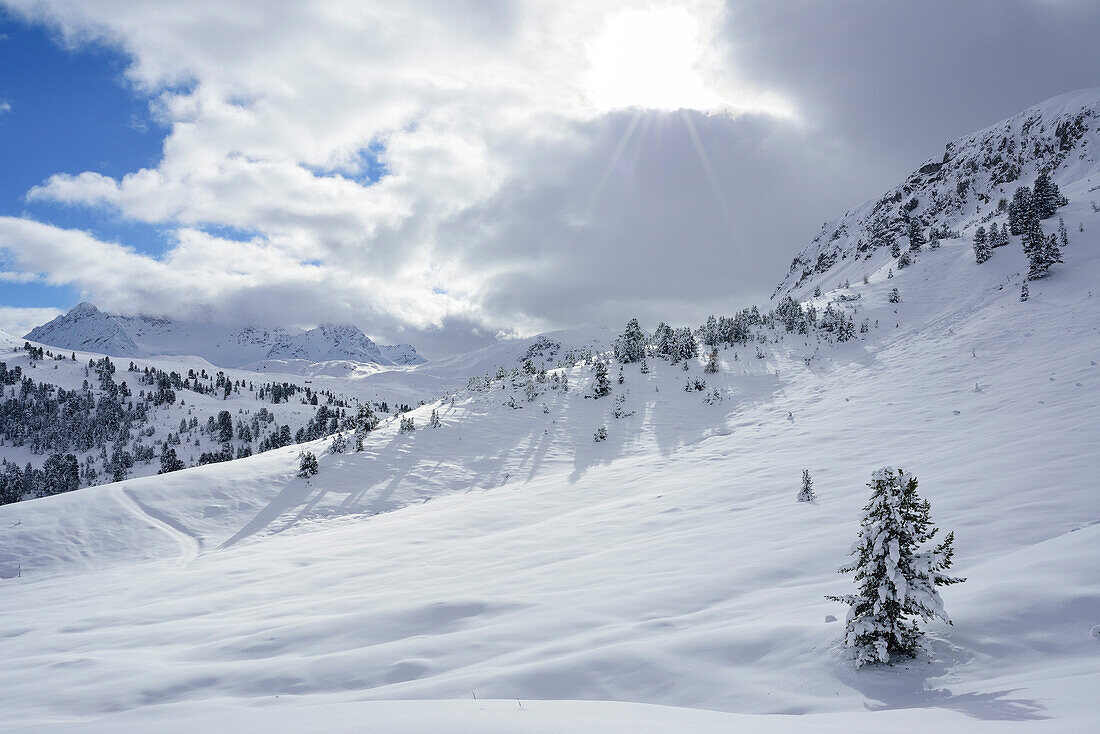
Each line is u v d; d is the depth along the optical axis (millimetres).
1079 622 8570
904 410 36125
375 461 48812
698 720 6680
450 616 14836
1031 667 7891
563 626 12945
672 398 56656
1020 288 53125
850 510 20094
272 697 11141
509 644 12297
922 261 75625
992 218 88750
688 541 19641
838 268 145000
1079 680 6852
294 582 22938
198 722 8250
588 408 57938
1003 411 30172
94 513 42031
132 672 14047
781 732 5812
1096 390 29094
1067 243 58281
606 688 9359
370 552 26578
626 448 46750
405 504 41031
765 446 36688
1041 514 15195
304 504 42031
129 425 178125
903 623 9391
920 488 19812
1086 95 115562
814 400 46031
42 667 15891
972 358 42719
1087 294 45719
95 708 11922
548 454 48188
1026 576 10305
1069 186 90625
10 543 38000
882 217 152500
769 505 23188
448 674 11125
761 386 54406
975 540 14070
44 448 167375
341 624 15305
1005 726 5457
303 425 188500
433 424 56000
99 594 28172
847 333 59469
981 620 9258
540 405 60094
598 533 23578
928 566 9117
